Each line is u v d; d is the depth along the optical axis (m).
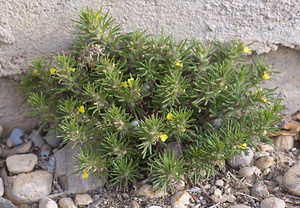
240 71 0.38
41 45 0.41
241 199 0.37
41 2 0.39
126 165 0.37
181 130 0.35
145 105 0.41
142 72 0.39
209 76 0.38
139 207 0.36
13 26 0.39
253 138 0.38
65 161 0.41
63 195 0.39
